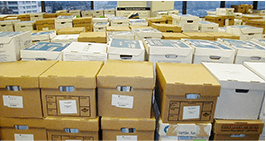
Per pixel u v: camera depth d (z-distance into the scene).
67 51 1.34
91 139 1.16
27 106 1.10
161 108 1.15
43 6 5.03
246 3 5.60
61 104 1.09
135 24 2.98
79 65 1.22
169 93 1.03
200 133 1.13
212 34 2.16
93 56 1.35
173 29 2.40
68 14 4.01
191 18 2.58
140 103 1.10
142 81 1.05
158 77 1.26
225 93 1.10
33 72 1.09
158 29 2.42
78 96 1.08
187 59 1.39
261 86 1.09
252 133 1.17
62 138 1.17
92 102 1.08
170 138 1.15
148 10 4.53
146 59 1.50
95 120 1.11
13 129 1.17
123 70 1.14
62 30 2.40
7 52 1.30
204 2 5.22
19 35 1.38
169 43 1.52
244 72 1.21
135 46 1.42
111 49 1.34
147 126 1.12
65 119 1.11
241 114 1.16
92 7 5.27
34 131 1.16
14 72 1.08
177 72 1.17
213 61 1.42
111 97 1.10
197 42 1.63
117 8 4.38
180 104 1.08
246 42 1.70
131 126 1.13
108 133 1.16
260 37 2.43
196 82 1.04
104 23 3.05
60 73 1.07
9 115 1.12
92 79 1.03
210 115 1.11
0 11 4.68
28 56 1.34
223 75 1.14
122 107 1.11
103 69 1.14
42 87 1.05
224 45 1.56
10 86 1.07
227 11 3.96
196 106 1.09
